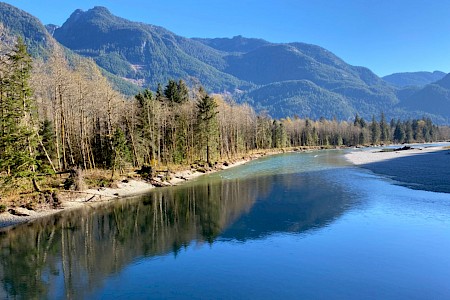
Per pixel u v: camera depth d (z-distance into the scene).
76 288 20.03
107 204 43.62
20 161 40.72
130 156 67.94
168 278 20.95
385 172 64.06
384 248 24.75
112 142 59.53
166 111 77.00
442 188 45.66
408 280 19.77
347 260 22.78
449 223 30.14
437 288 18.77
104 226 33.59
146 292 19.17
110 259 24.62
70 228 32.94
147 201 45.28
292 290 18.83
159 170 65.44
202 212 38.34
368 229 29.16
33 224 34.38
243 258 23.84
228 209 39.06
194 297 18.34
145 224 34.03
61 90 50.03
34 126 45.81
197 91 103.50
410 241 26.00
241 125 130.62
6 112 42.44
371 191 45.19
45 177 46.34
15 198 38.66
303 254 24.11
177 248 26.53
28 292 19.69
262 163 94.31
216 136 90.38
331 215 34.06
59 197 41.62
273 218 34.09
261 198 44.03
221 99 124.94
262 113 168.00
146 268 22.73
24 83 42.34
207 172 75.19
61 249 27.05
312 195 44.25
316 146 193.50
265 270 21.62
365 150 157.00
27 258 25.19
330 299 17.77
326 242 26.38
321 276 20.50
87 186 47.28
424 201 38.50
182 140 82.62
